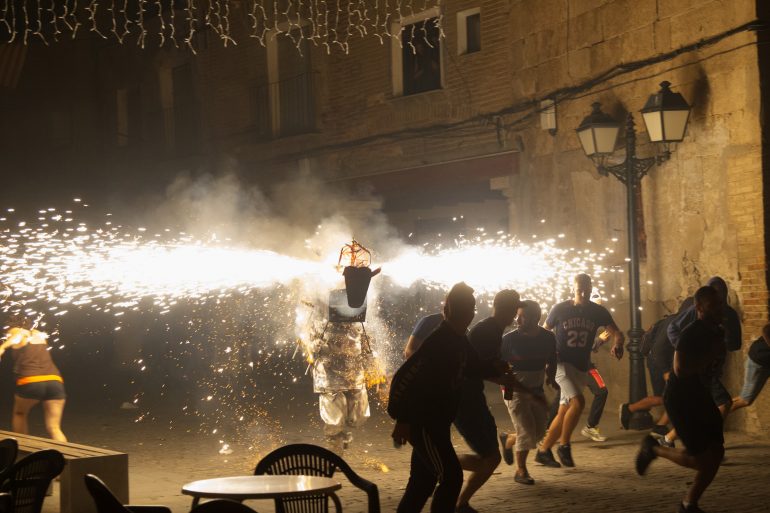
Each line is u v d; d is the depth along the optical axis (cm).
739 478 895
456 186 1702
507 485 881
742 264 1171
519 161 1574
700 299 764
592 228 1423
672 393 751
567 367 984
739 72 1168
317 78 1930
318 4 1927
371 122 1834
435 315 855
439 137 1700
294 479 558
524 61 1552
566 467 966
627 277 1362
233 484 544
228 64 2155
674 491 843
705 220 1230
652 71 1310
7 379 2133
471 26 1683
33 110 2595
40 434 1285
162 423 1370
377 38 1816
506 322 793
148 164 2362
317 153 1941
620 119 1368
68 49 2538
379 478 927
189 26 2231
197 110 2236
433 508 624
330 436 1004
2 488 589
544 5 1508
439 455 625
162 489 902
